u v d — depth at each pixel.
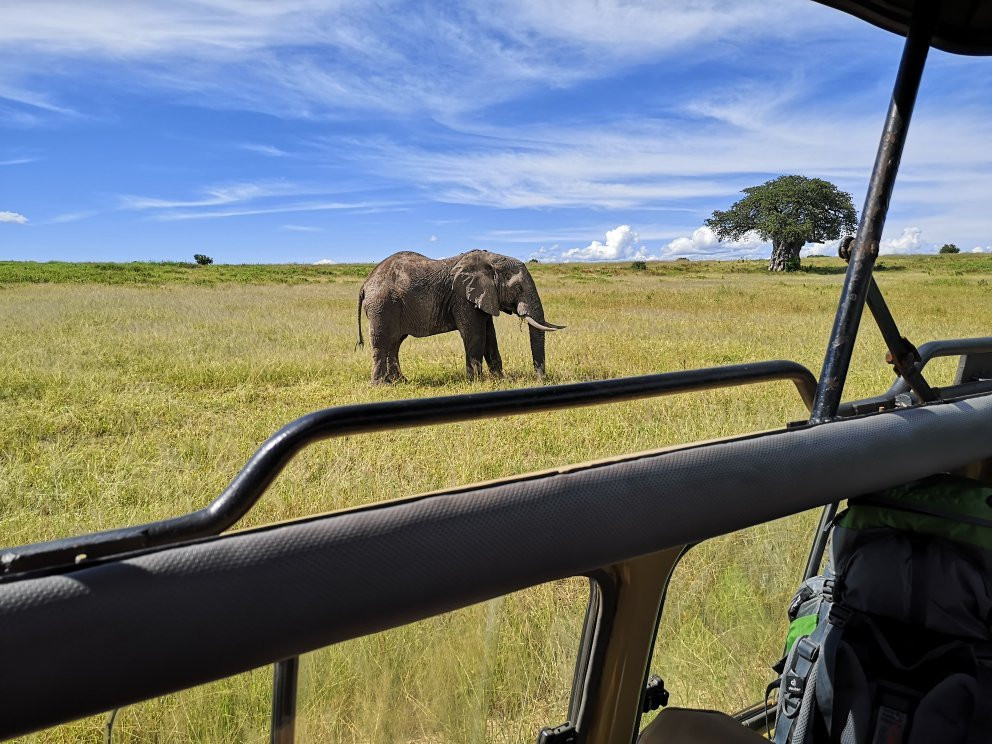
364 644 1.01
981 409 1.79
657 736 1.35
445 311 11.98
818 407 1.50
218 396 8.68
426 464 5.56
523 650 1.16
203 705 1.01
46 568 0.73
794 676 1.62
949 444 1.64
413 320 11.84
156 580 0.74
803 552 1.84
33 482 5.27
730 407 7.53
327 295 29.28
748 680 1.67
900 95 1.68
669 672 1.48
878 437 1.47
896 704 1.54
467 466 5.57
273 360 11.28
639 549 1.07
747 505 1.20
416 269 11.90
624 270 76.12
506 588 0.95
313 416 0.93
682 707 1.44
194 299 25.41
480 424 6.68
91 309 20.30
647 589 1.20
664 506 1.10
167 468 5.50
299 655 0.89
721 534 1.17
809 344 14.34
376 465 5.45
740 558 1.61
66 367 10.22
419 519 0.90
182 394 8.63
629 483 1.08
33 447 6.16
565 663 1.22
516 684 1.17
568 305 27.80
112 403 7.79
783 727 1.62
